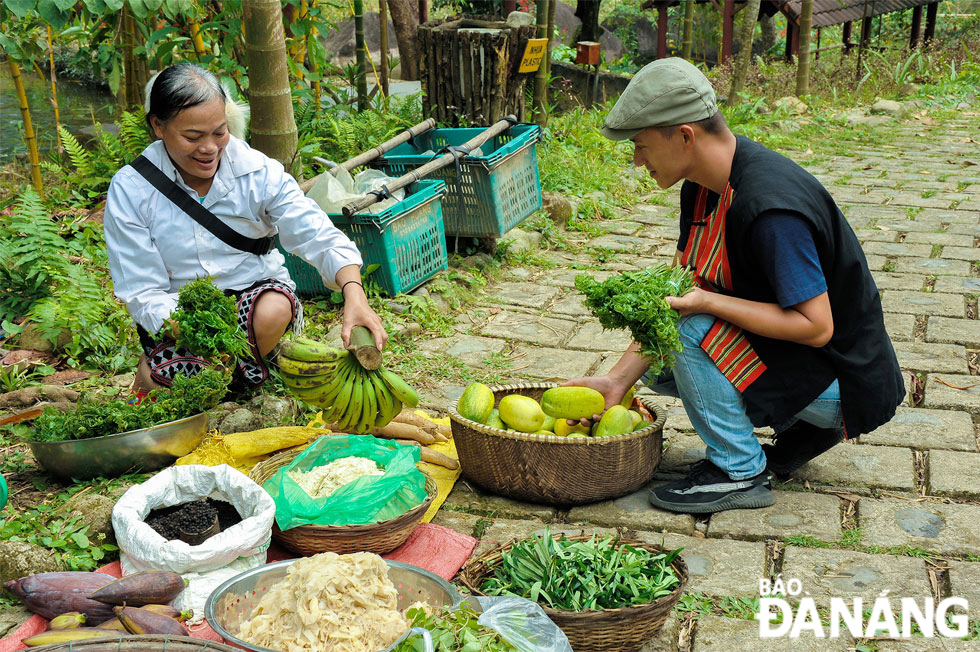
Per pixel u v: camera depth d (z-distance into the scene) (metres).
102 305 4.79
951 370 4.62
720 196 3.27
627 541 2.89
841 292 3.23
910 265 6.29
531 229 6.91
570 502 3.41
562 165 8.22
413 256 5.41
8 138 9.25
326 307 5.30
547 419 3.56
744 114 10.83
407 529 3.09
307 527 2.97
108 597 2.63
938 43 15.09
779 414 3.29
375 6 15.31
